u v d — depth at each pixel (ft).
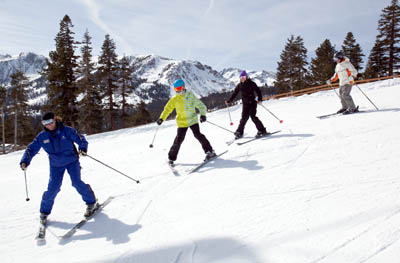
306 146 16.19
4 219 12.33
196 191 12.91
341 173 12.21
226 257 7.90
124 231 10.43
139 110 131.03
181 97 16.35
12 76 102.22
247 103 19.62
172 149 16.88
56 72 72.08
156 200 12.68
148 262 8.28
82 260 8.88
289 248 7.83
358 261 6.88
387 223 8.24
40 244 10.24
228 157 16.57
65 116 74.74
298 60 104.06
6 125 111.24
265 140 18.39
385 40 95.04
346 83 22.71
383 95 33.63
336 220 8.77
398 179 10.89
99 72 87.10
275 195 11.18
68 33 76.89
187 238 9.21
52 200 11.60
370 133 16.65
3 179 20.27
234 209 10.62
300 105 41.75
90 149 33.30
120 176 16.74
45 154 31.65
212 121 40.47
